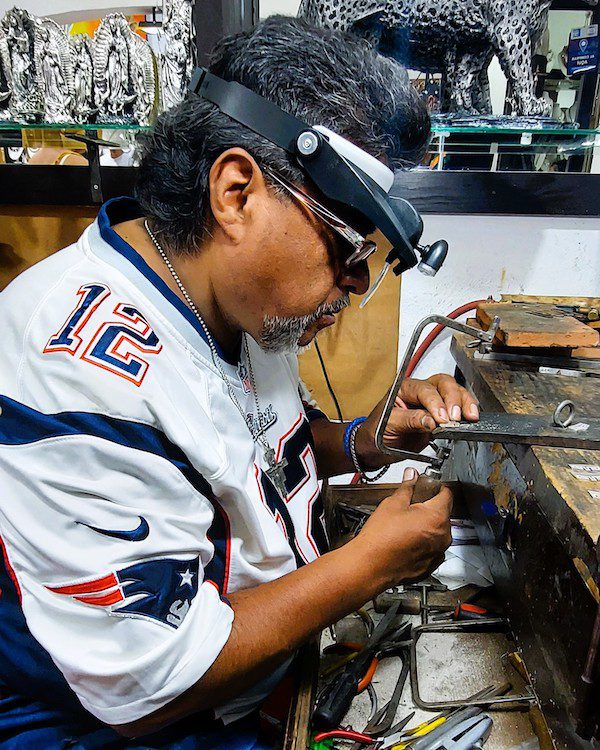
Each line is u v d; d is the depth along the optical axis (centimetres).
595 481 56
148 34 114
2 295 55
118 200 63
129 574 45
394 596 87
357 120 46
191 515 50
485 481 87
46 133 110
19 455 45
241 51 48
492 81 108
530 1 84
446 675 75
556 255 118
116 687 45
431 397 78
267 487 65
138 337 50
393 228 47
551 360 95
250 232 48
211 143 48
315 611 55
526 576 67
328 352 123
